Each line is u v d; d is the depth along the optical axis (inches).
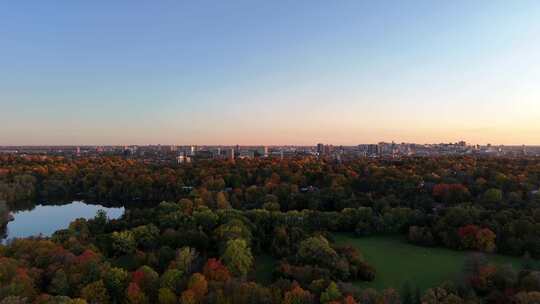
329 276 3312.0
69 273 3110.2
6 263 3068.4
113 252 4079.7
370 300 2785.4
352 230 5241.1
